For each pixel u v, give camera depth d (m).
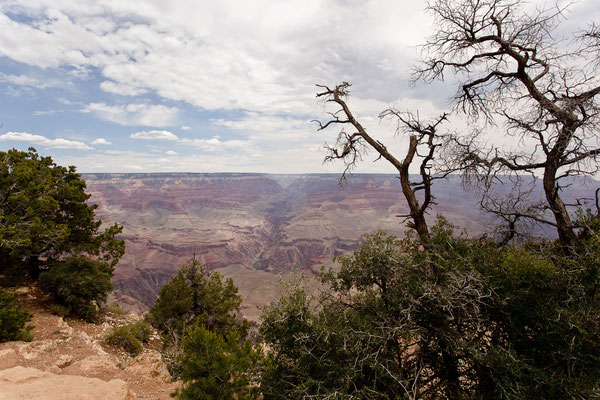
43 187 14.55
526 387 4.38
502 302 4.97
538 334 5.05
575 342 4.72
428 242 6.72
